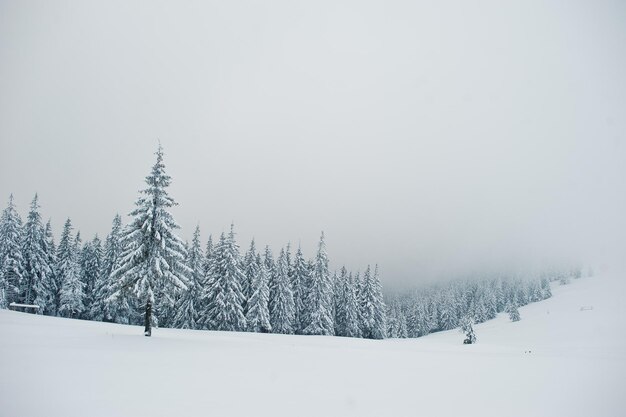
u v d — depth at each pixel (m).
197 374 13.10
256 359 18.42
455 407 10.03
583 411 9.95
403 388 12.46
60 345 18.48
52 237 59.50
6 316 34.88
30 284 53.09
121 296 26.94
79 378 11.27
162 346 21.16
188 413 8.26
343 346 31.61
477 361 21.73
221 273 50.25
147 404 8.83
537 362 21.50
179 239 27.88
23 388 9.81
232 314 49.38
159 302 27.67
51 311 56.62
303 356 21.14
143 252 27.12
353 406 9.72
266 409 8.98
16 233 51.12
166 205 28.09
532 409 10.05
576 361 22.22
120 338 23.41
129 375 12.12
